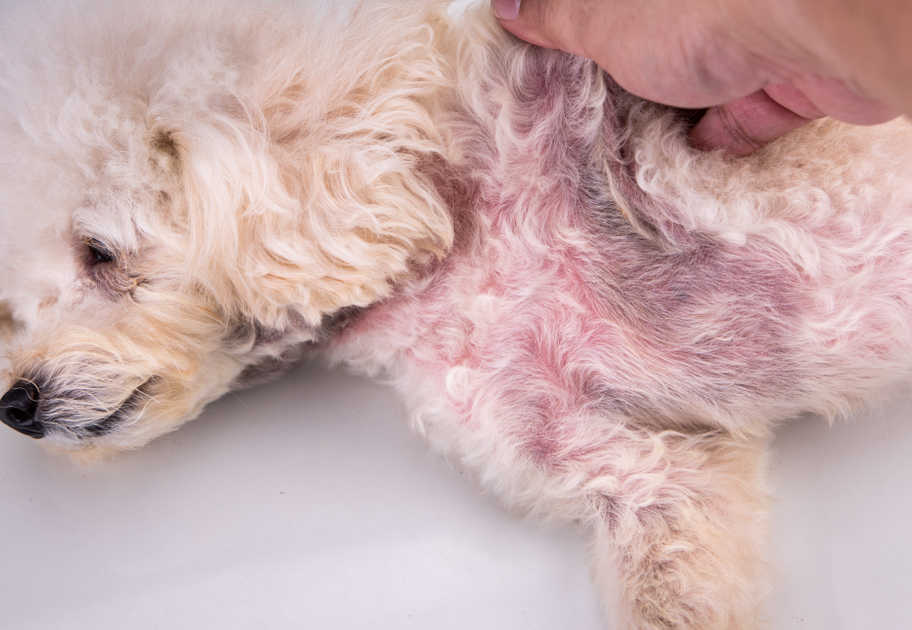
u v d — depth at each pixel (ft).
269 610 1.52
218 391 1.57
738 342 1.39
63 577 1.55
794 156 1.33
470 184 1.44
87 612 1.53
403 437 1.58
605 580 1.46
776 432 1.51
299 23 1.44
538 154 1.40
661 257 1.38
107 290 1.46
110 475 1.60
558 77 1.38
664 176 1.35
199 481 1.58
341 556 1.53
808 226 1.33
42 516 1.59
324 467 1.58
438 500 1.55
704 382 1.41
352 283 1.43
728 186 1.34
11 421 1.47
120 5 1.46
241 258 1.41
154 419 1.51
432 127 1.42
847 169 1.32
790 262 1.34
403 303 1.49
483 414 1.47
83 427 1.47
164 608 1.53
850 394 1.42
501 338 1.46
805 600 1.46
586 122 1.38
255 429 1.61
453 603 1.50
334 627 1.51
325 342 1.58
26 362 1.48
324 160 1.40
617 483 1.44
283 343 1.55
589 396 1.45
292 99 1.42
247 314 1.48
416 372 1.53
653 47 1.26
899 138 1.32
